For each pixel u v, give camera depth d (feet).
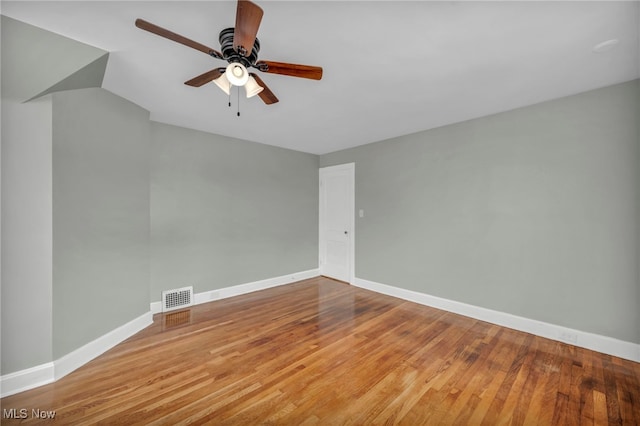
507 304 9.01
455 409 5.25
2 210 5.49
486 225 9.50
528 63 6.24
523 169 8.69
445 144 10.61
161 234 10.27
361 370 6.51
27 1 4.59
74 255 6.66
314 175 15.99
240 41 4.41
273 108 8.92
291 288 13.62
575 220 7.77
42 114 5.90
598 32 5.14
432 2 4.39
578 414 5.10
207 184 11.55
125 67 6.48
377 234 13.05
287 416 5.05
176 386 5.89
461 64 6.28
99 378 6.16
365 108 8.93
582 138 7.65
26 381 5.72
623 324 7.05
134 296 8.59
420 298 11.36
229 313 10.20
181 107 8.87
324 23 4.89
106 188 7.62
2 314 5.52
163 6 4.57
